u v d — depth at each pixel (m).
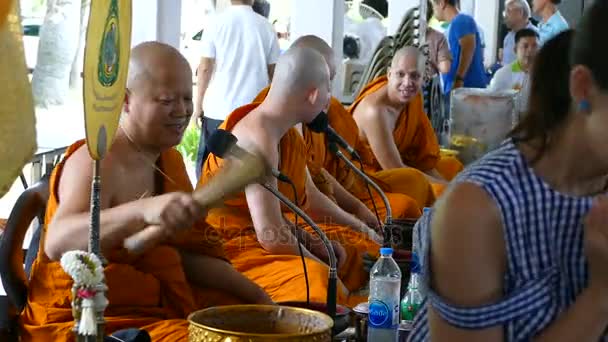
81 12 4.27
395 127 5.35
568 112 1.35
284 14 7.07
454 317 1.35
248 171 2.03
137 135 2.68
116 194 2.60
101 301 1.70
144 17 5.94
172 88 2.66
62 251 2.44
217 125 5.95
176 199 2.18
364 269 3.38
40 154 3.90
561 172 1.36
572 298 1.38
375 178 4.75
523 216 1.35
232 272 2.85
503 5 9.21
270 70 5.97
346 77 6.98
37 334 2.46
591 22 1.27
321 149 4.18
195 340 1.93
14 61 1.74
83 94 1.85
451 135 6.35
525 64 7.28
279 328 2.09
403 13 6.99
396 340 2.35
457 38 7.38
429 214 1.42
